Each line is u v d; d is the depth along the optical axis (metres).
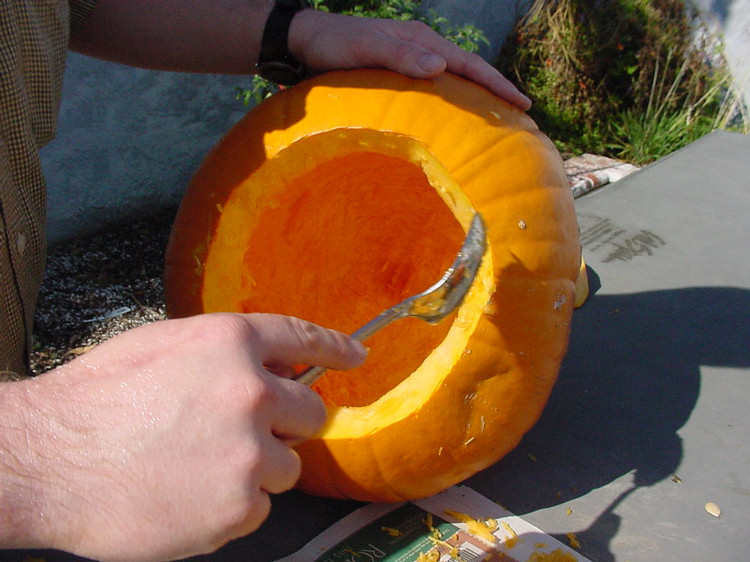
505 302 0.50
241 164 0.56
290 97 0.56
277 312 0.67
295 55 0.61
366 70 0.56
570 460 0.63
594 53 2.16
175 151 1.56
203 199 0.57
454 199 0.52
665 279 0.94
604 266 0.97
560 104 2.18
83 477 0.28
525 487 0.60
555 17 2.17
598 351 0.78
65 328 1.18
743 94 2.26
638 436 0.66
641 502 0.58
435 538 0.54
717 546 0.54
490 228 0.51
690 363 0.76
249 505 0.28
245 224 0.57
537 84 2.20
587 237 1.05
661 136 2.08
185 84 1.49
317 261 0.73
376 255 0.79
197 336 0.30
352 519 0.56
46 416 0.29
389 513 0.57
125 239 1.48
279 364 0.32
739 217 1.11
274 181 0.56
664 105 2.19
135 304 1.26
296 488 0.59
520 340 0.51
